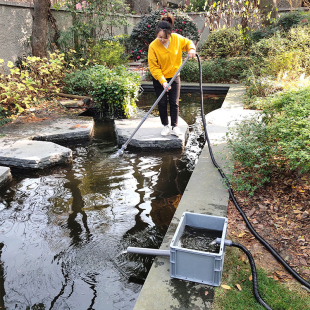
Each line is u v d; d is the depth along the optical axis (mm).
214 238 2256
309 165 2572
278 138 3266
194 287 1939
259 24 11945
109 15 9914
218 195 2957
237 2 10672
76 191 3500
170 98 4586
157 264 2150
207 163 3686
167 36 3982
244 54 10414
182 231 2299
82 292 2141
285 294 1871
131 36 11828
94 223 2896
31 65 7348
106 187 3564
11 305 2053
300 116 3049
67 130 5160
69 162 4320
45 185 3668
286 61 7363
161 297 1866
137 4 15766
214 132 4785
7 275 2309
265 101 4234
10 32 8078
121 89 6312
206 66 9414
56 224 2904
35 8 8047
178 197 3314
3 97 6348
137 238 2672
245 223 2551
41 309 2016
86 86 7500
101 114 6590
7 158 4125
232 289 1917
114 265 2385
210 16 11375
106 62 9555
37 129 5266
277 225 2494
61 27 9820
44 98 7164
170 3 17422
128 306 2010
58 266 2387
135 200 3273
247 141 3312
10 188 3631
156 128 5188
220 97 8156
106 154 4555
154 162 4230
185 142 4906
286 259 2150
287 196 2850
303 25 9789
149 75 9609
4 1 7758
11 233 2793
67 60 9273
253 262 2062
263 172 3117
